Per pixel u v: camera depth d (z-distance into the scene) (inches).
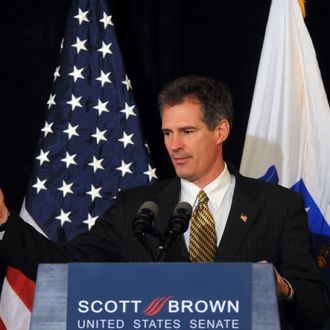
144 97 404.5
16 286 346.3
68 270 195.0
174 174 405.1
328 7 392.5
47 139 357.1
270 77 363.9
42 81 404.8
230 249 266.8
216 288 191.8
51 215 349.1
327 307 261.7
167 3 401.4
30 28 404.5
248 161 360.2
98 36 367.9
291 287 248.5
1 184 404.2
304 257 267.4
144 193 286.8
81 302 193.8
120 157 358.3
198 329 190.9
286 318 258.2
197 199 275.0
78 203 351.6
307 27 393.7
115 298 193.3
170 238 220.1
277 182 356.5
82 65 363.9
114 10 402.3
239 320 190.2
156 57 402.6
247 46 401.4
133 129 360.8
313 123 358.3
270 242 271.0
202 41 404.5
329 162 352.2
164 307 192.2
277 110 360.8
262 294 191.0
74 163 354.6
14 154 405.1
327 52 392.2
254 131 361.1
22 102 404.8
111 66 366.0
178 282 192.5
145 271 193.6
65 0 404.5
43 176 352.8
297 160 358.3
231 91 402.3
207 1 404.2
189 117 266.2
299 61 364.5
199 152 268.5
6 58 405.1
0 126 405.1
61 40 404.5
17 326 344.5
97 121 360.2
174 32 401.4
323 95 358.6
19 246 264.5
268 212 275.1
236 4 402.6
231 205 274.4
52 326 194.2
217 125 271.7
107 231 283.1
